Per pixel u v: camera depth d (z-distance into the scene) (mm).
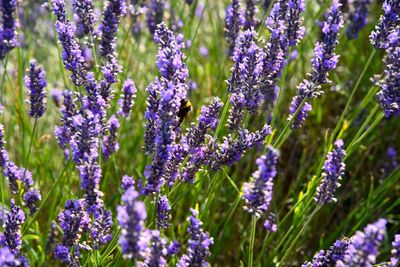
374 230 682
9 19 896
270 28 829
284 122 1005
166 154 755
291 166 1026
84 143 756
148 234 691
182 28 1071
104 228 770
